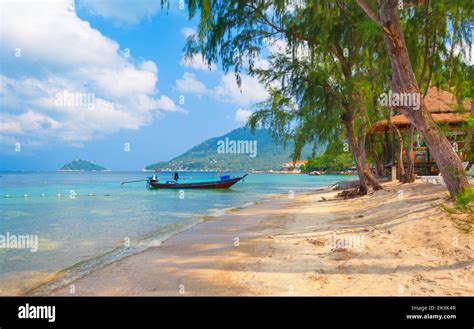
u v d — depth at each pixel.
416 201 10.73
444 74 14.11
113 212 18.00
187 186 39.56
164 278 6.09
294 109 18.64
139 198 27.91
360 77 16.62
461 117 17.16
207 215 15.59
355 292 4.93
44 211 18.50
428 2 12.04
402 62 8.55
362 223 10.33
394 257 6.33
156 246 8.97
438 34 13.31
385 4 8.46
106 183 59.28
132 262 7.37
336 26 14.65
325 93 17.16
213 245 8.83
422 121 8.62
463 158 15.54
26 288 5.98
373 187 17.97
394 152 22.64
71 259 8.06
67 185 51.19
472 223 6.98
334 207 15.75
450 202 8.56
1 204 22.62
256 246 8.42
